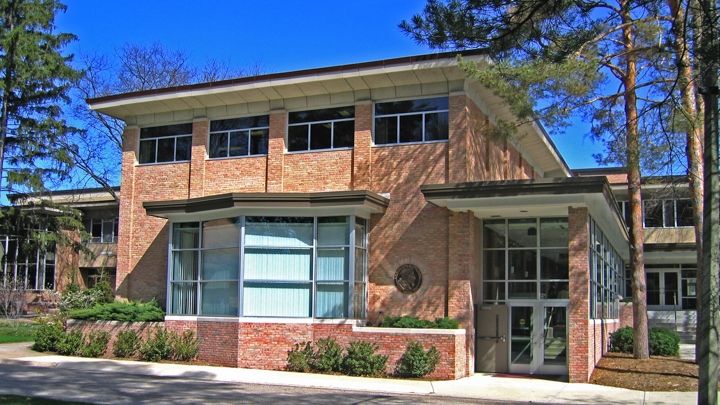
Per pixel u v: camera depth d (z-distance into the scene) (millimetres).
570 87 18188
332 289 21797
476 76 19703
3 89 35969
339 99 24891
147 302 25891
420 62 22578
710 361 9984
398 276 22750
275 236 22172
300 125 25453
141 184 27938
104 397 14641
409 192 23203
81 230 40062
